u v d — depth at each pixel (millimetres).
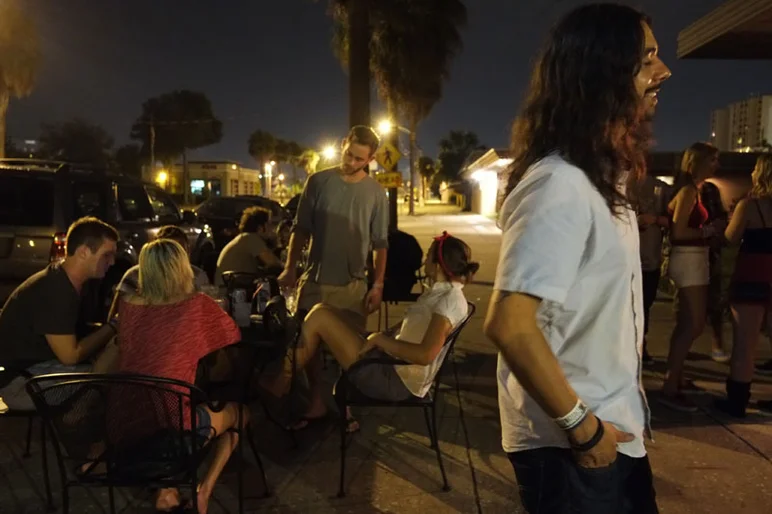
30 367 3549
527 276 1474
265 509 3441
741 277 4543
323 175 4461
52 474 3779
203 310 3146
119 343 3143
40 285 3473
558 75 1633
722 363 6031
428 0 17266
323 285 4469
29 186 6977
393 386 3699
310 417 4465
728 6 6590
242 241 6406
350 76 8992
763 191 4441
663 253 5930
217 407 3115
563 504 1666
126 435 2795
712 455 4047
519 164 1698
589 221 1544
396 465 3938
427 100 18797
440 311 3549
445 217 35125
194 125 54438
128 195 8203
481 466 3926
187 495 3566
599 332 1611
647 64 1660
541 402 1512
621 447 1678
